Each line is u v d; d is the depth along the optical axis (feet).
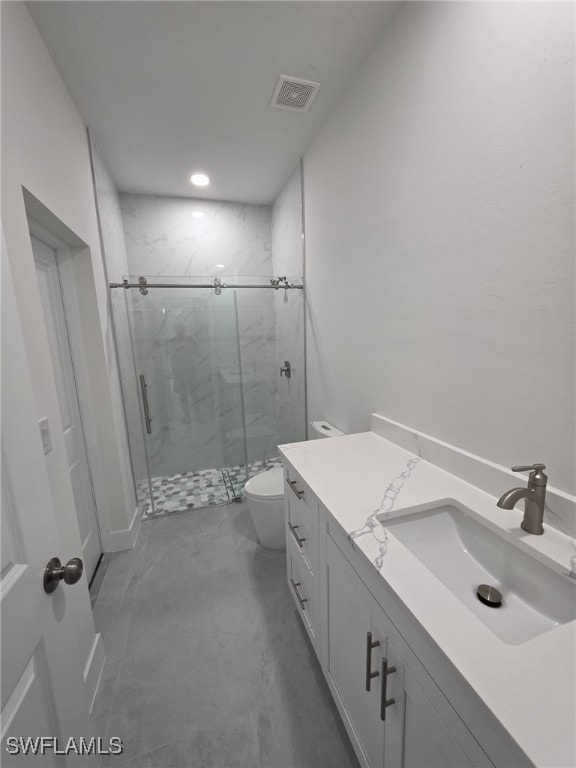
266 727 3.67
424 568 2.40
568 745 1.34
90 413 6.28
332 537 3.31
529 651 1.76
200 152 7.18
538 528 2.66
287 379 9.73
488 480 3.35
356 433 5.80
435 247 3.85
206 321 9.71
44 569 2.23
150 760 3.41
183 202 9.66
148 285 7.95
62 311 5.75
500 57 2.89
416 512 3.26
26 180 3.61
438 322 3.91
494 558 2.89
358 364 5.86
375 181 4.90
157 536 7.24
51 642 2.25
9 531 1.96
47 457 3.46
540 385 2.81
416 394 4.41
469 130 3.27
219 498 8.86
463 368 3.61
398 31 4.14
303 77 5.19
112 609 5.31
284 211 8.98
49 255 5.41
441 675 1.85
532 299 2.81
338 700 3.54
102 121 6.01
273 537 6.55
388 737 2.55
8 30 3.39
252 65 4.90
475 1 3.07
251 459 10.52
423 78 3.80
